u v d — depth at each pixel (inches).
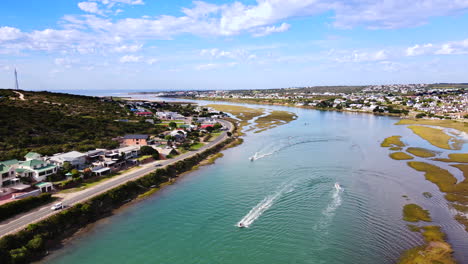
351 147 4778.5
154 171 3334.2
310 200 2576.3
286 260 1733.5
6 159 3344.0
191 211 2423.7
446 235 1988.2
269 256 1776.6
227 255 1793.8
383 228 2091.5
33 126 5059.1
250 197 2679.6
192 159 4057.6
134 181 2962.6
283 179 3152.1
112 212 2449.6
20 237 1868.8
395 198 2620.6
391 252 1801.2
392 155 4192.9
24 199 2289.6
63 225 2126.0
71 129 5265.8
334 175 3253.0
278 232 2048.5
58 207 2279.8
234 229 2102.6
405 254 1776.6
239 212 2378.2
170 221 2252.7
